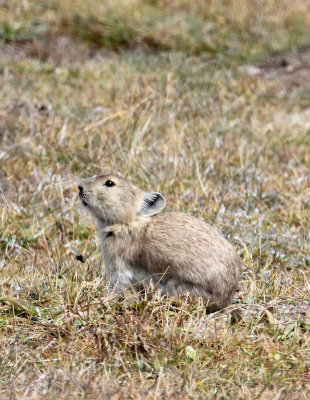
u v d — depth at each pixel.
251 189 13.14
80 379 7.61
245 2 25.25
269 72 21.47
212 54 22.33
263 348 8.37
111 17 22.80
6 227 11.73
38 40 21.44
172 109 16.38
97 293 9.47
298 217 12.22
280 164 14.66
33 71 18.83
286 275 10.39
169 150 14.15
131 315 8.62
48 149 14.01
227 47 22.94
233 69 20.81
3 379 7.75
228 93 18.14
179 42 22.67
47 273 10.09
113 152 13.93
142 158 13.76
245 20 24.44
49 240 11.75
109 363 8.09
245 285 10.05
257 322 8.95
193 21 23.77
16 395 7.38
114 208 9.62
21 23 21.80
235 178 13.66
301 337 8.70
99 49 21.75
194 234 9.39
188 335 8.45
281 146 15.46
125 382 7.72
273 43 23.33
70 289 9.34
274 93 19.38
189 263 9.23
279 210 12.70
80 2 23.11
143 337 8.34
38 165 13.68
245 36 23.72
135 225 9.62
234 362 8.16
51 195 12.71
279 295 9.72
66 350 8.22
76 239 11.89
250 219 12.08
